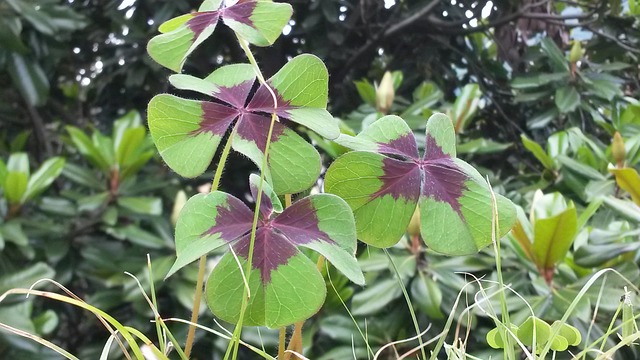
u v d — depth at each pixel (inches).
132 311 30.4
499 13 52.2
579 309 18.5
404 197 8.3
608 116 46.5
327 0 46.1
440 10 52.7
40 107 46.1
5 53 38.3
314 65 7.8
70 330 34.6
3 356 24.3
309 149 7.5
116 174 30.5
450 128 8.8
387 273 23.5
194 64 46.6
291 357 8.3
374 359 8.7
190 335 7.6
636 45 50.6
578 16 49.8
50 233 29.1
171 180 35.2
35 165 42.4
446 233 8.2
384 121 8.8
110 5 46.6
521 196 30.3
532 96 44.0
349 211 7.2
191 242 7.1
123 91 50.1
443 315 21.3
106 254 29.5
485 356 19.7
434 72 51.9
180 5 43.9
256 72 7.8
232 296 7.1
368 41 49.8
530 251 20.6
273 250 7.2
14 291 7.1
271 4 8.0
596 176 27.5
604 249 19.9
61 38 42.3
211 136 7.6
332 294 22.5
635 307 17.0
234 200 7.4
